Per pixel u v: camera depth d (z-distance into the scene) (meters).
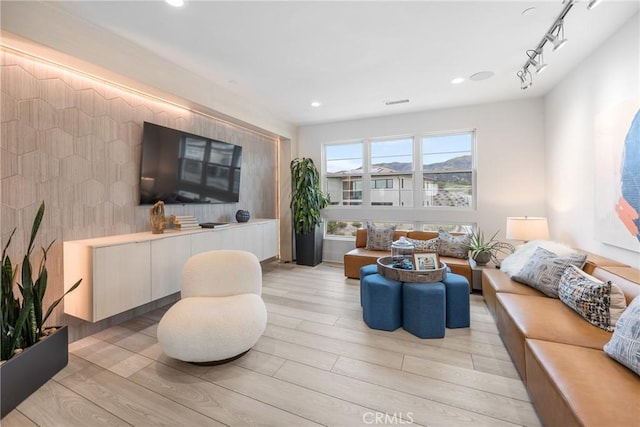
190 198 3.50
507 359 2.12
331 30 2.40
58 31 2.07
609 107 2.46
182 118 3.45
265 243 4.51
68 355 2.15
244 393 1.77
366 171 5.20
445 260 3.84
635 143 2.12
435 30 2.40
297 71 3.17
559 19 2.17
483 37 2.51
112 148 2.73
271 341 2.41
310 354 2.21
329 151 5.55
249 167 4.72
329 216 5.47
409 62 2.96
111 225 2.73
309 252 5.09
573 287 2.08
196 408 1.64
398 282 2.67
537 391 1.50
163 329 1.94
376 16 2.21
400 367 2.03
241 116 4.01
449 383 1.85
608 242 2.46
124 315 2.84
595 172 2.65
